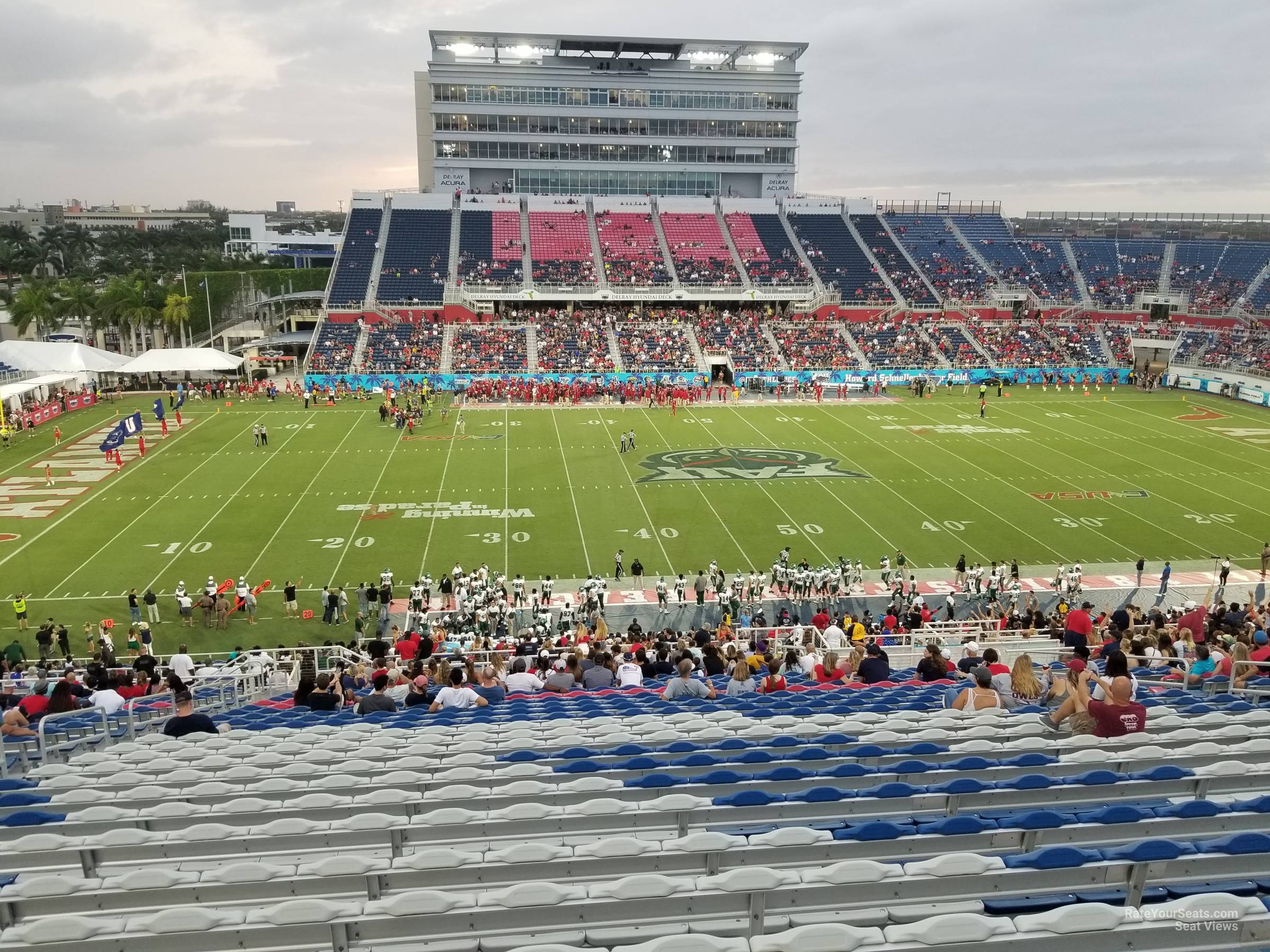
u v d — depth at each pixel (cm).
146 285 7200
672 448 4984
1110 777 747
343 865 588
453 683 1359
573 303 7469
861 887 550
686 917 546
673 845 604
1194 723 987
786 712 1198
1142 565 3169
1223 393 6625
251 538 3559
